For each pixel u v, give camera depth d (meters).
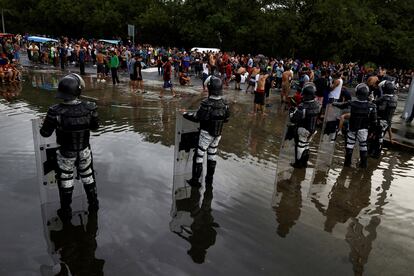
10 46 23.17
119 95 15.31
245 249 4.45
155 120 10.86
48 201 5.21
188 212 5.29
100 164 6.90
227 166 7.27
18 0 65.81
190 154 6.48
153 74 24.25
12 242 4.33
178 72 24.00
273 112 13.45
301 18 34.84
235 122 11.42
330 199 6.10
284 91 15.41
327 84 11.74
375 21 36.72
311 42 34.81
